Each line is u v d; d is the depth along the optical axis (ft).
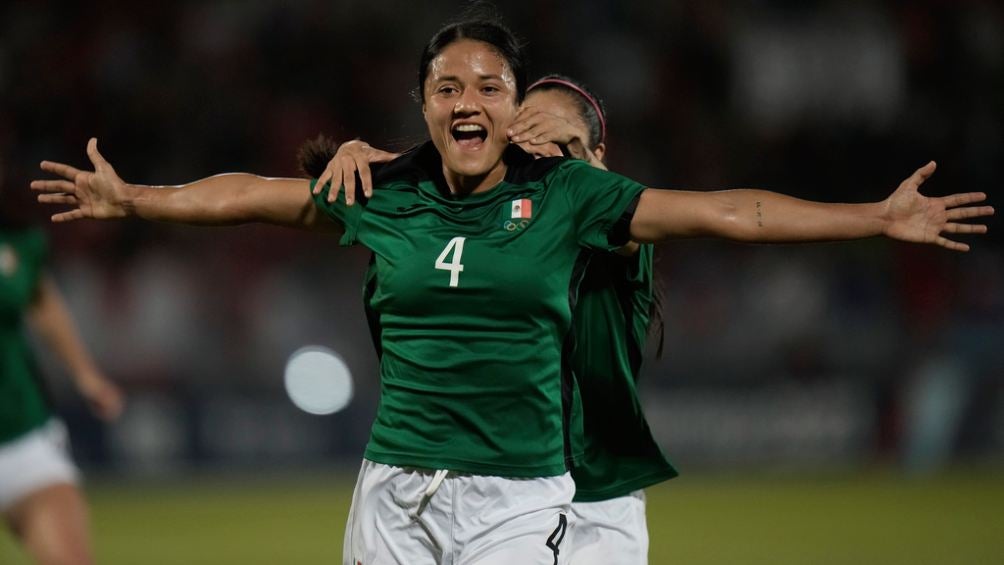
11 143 227.20
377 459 50.62
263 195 53.78
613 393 55.88
